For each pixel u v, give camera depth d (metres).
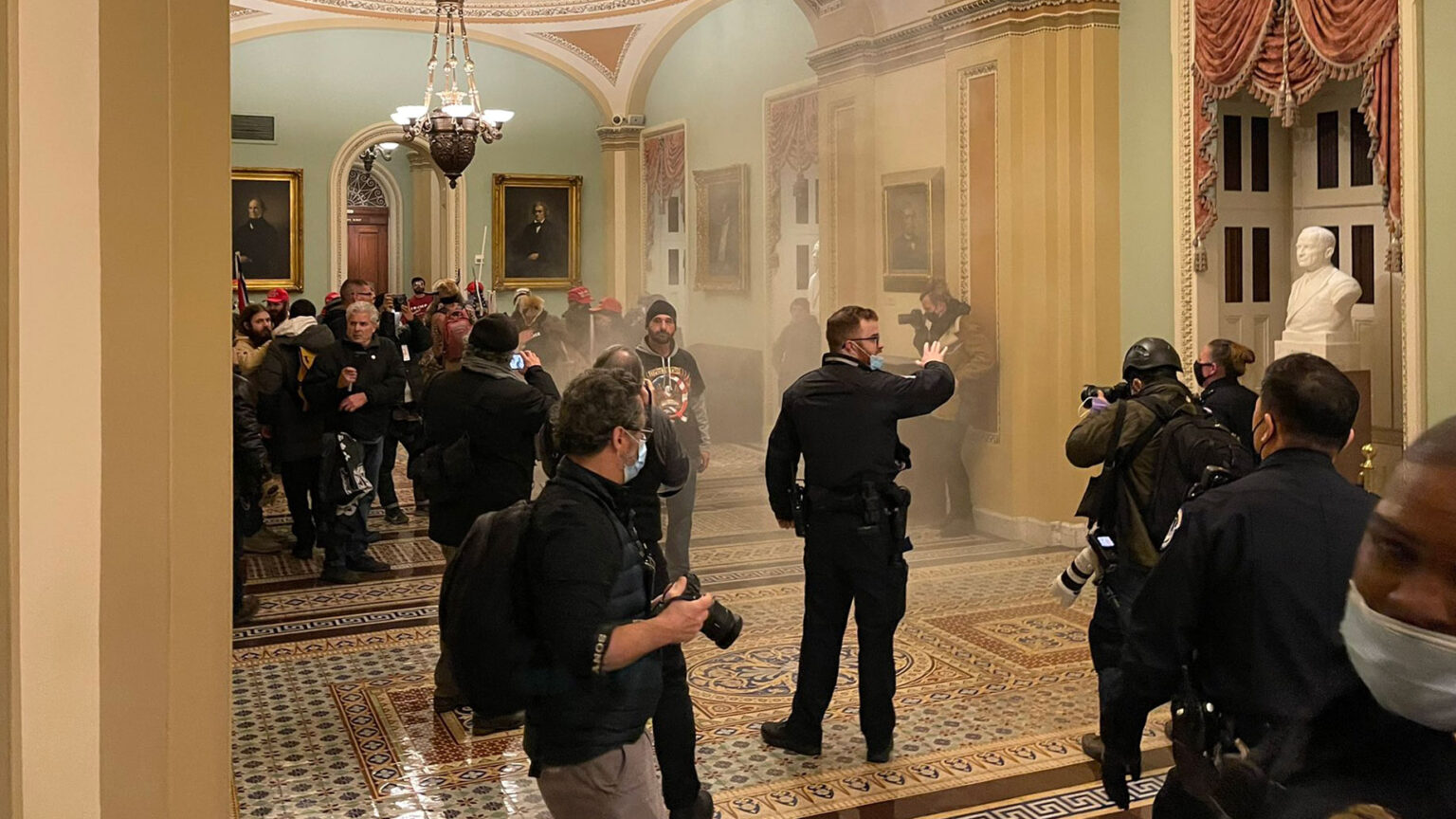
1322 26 4.91
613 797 1.66
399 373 5.35
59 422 0.97
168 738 1.03
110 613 1.00
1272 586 1.38
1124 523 2.65
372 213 6.55
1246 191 5.68
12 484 0.88
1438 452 0.73
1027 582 2.76
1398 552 0.74
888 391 2.80
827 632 3.15
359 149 6.31
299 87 6.47
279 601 5.04
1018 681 3.34
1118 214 4.72
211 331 1.04
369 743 3.35
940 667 3.47
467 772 3.11
